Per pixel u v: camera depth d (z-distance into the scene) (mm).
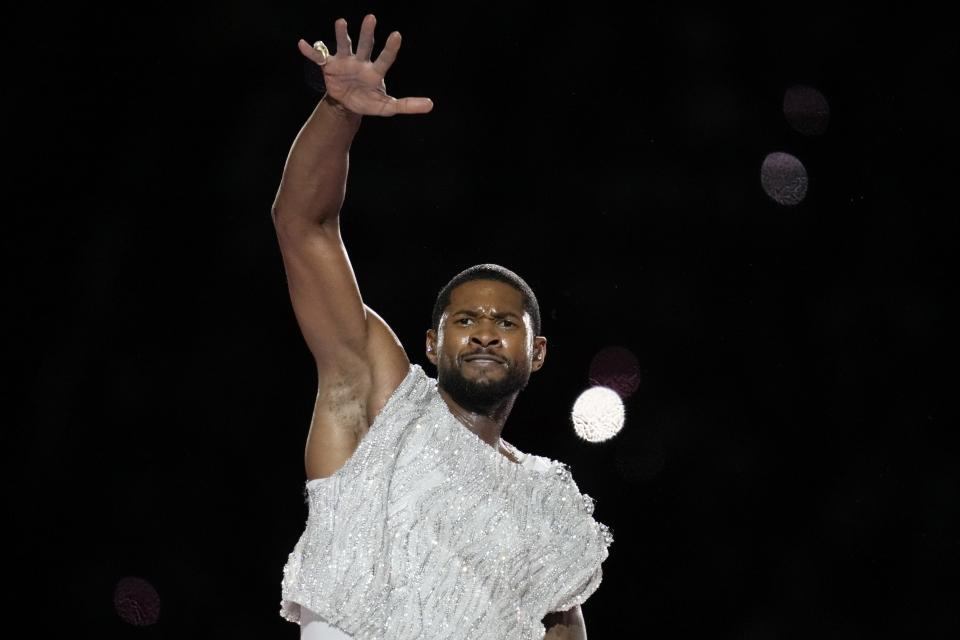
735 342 24688
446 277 24141
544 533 10375
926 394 24391
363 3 23438
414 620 9453
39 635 21953
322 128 9430
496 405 10477
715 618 23875
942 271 24625
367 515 9586
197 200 23266
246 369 23375
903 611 23609
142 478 22750
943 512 23938
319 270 9773
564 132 24609
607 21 24469
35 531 22234
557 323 24562
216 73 23016
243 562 22812
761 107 24703
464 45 24219
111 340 22922
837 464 24359
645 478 24297
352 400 10039
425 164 24344
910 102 24438
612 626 23906
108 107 22578
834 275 24812
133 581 22375
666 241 24781
